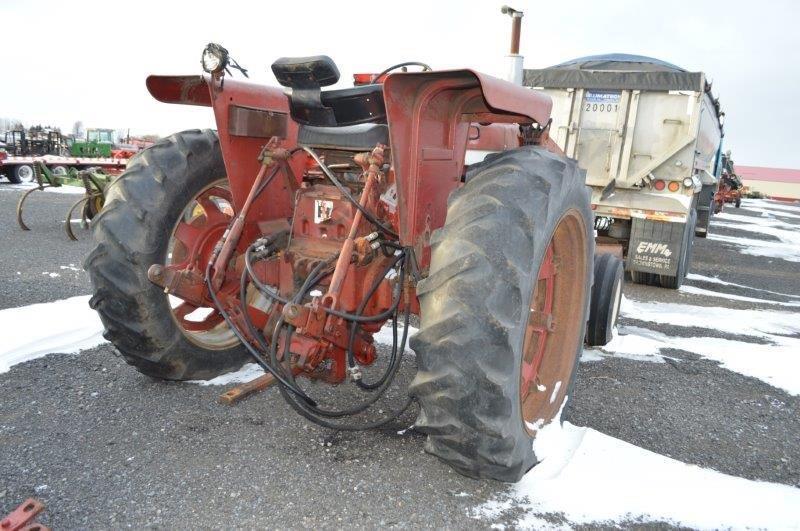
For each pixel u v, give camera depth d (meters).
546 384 2.93
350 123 2.63
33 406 3.01
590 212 2.86
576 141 7.89
